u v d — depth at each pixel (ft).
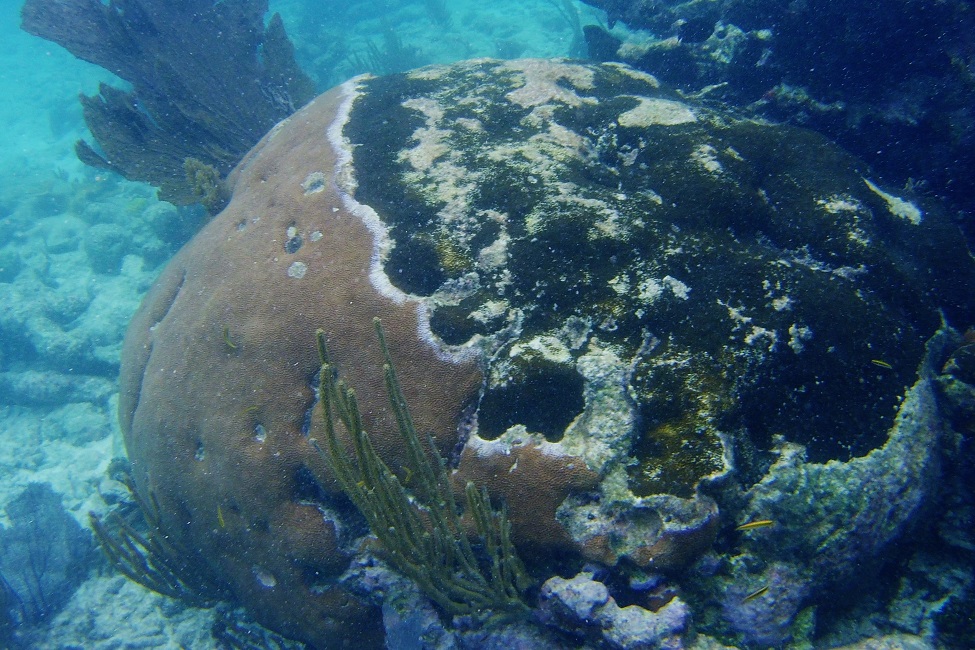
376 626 4.36
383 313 4.28
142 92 8.35
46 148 20.65
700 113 5.24
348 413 3.19
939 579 3.95
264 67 9.62
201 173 6.71
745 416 3.76
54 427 9.46
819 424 3.78
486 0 24.26
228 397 4.66
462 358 4.07
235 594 5.06
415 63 18.71
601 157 5.20
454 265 4.33
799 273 4.19
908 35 5.70
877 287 4.36
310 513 4.34
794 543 3.64
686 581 3.65
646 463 3.69
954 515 4.08
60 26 9.61
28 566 6.70
